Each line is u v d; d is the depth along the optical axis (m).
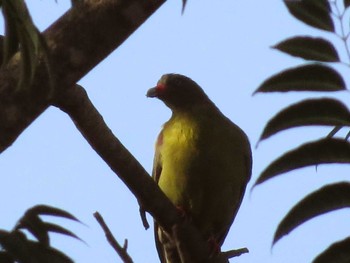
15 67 5.82
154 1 6.22
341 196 5.43
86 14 6.11
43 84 5.89
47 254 5.03
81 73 6.16
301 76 5.83
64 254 5.06
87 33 6.09
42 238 5.12
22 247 4.94
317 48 5.98
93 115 6.97
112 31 6.14
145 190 7.90
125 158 7.43
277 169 5.55
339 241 5.30
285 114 5.68
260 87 5.89
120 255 6.49
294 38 5.97
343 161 5.46
